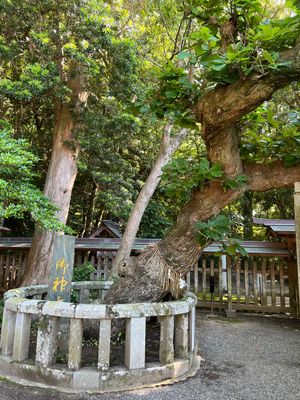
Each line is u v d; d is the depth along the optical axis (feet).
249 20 9.27
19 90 18.90
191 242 12.61
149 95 11.05
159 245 13.43
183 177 11.14
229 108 8.87
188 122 11.17
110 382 9.64
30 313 10.67
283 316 24.41
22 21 19.77
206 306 26.55
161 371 10.34
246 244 26.45
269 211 56.54
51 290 13.08
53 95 24.02
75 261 30.22
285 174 11.41
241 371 11.76
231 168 10.91
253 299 26.16
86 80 24.73
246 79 8.36
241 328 19.84
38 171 35.04
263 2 19.40
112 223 37.73
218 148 10.60
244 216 48.06
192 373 11.21
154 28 26.35
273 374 11.48
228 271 25.61
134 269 13.50
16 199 14.07
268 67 7.83
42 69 19.66
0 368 10.77
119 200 30.73
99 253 29.43
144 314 10.46
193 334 12.89
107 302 13.30
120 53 21.22
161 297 13.30
